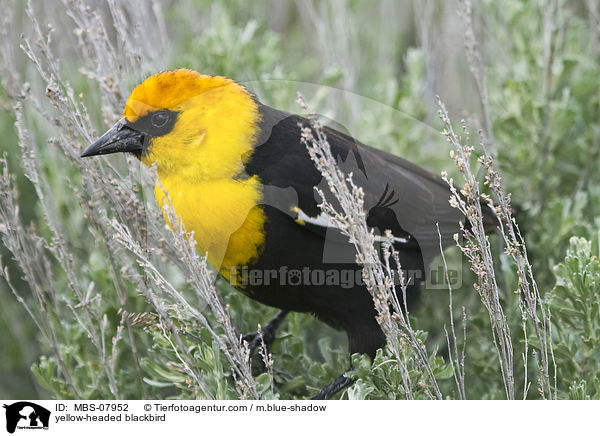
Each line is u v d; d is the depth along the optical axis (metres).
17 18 10.12
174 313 6.32
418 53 9.93
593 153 8.75
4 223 6.60
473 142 8.06
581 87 9.16
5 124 9.81
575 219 7.65
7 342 9.22
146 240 6.31
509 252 5.49
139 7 8.82
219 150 5.92
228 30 9.31
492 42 10.32
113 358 6.42
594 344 6.29
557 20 9.33
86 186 6.63
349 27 10.64
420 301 7.02
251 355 7.00
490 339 7.00
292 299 6.45
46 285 7.18
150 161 6.08
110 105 7.24
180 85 5.91
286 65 11.20
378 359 6.01
